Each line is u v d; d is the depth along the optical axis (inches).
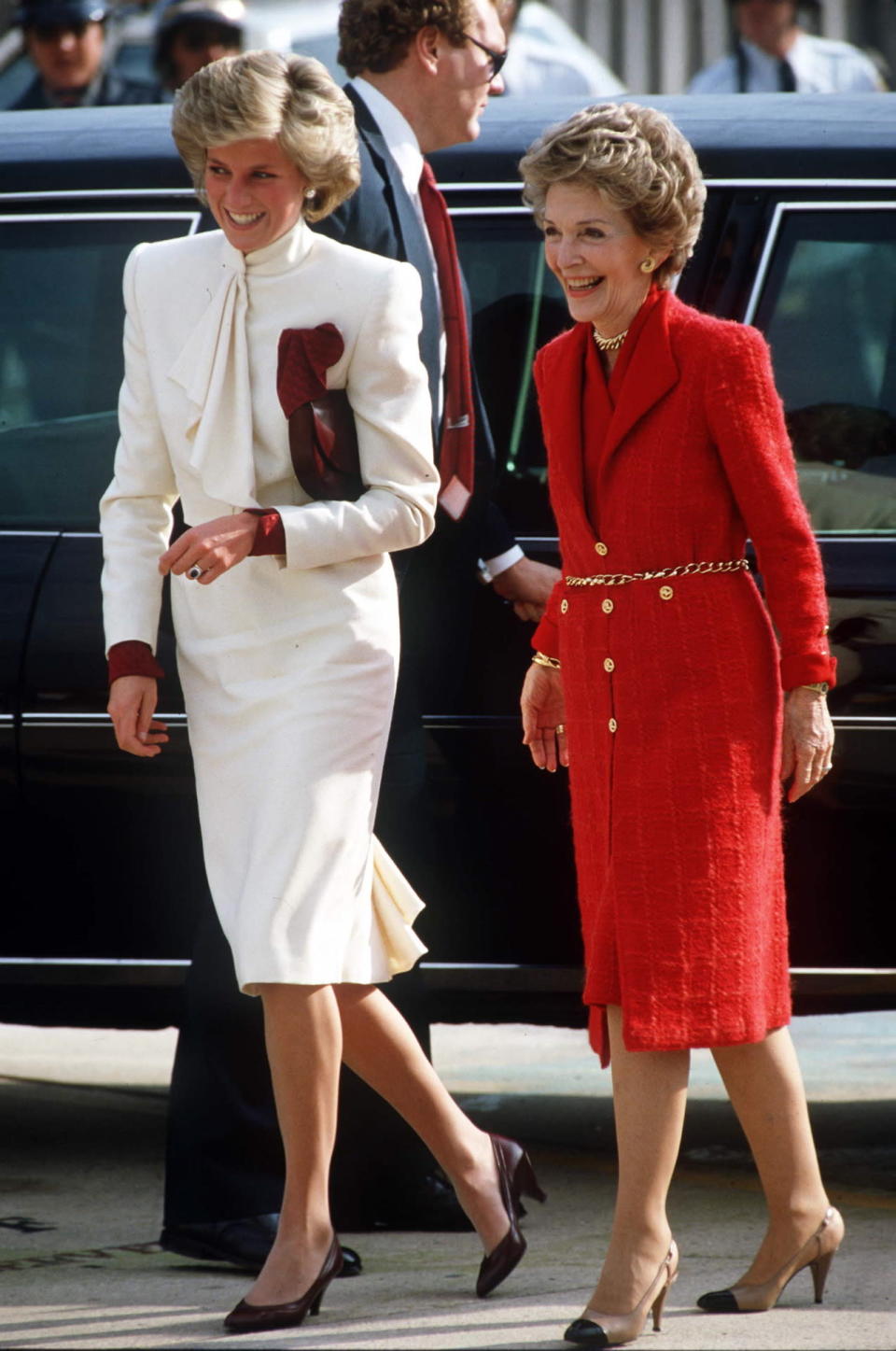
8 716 609.3
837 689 590.9
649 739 481.1
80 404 628.4
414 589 582.6
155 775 604.7
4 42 1393.9
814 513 605.6
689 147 484.7
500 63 590.2
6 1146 713.0
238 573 503.5
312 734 494.9
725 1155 701.9
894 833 594.6
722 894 478.3
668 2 2303.2
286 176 497.0
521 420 617.9
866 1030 907.4
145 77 1391.5
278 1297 489.1
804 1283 524.1
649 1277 473.4
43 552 616.7
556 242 483.8
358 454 512.1
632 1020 473.4
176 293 512.1
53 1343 477.7
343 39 585.3
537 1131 740.7
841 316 614.2
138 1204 627.5
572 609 498.6
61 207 637.3
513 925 608.1
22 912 618.2
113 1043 898.1
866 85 1533.0
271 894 486.3
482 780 603.2
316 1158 494.0
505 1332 483.5
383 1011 515.2
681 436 477.7
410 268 518.6
